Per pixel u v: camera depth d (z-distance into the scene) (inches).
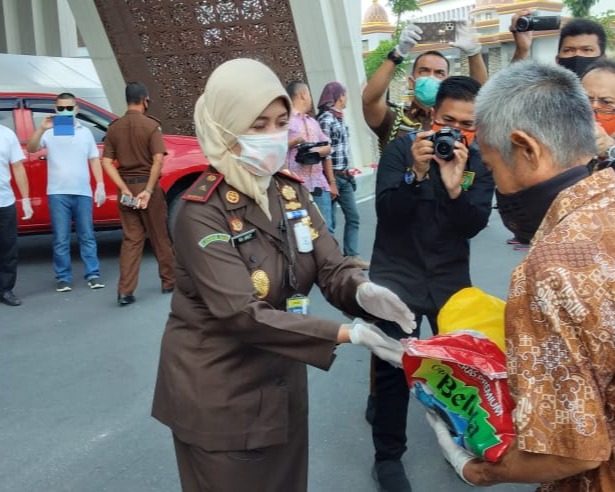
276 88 68.6
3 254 218.5
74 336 191.6
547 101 52.4
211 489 73.7
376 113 130.0
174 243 72.9
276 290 72.2
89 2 394.6
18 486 119.8
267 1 378.9
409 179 100.0
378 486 114.5
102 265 271.3
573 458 46.3
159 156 214.1
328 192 236.1
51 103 270.5
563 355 46.5
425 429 136.5
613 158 74.0
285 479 78.3
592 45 137.6
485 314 64.5
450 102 100.6
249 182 69.9
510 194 56.2
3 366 171.2
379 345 63.1
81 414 145.3
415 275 107.0
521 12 145.9
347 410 144.3
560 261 47.6
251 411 72.4
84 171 231.1
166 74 403.2
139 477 122.4
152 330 195.6
